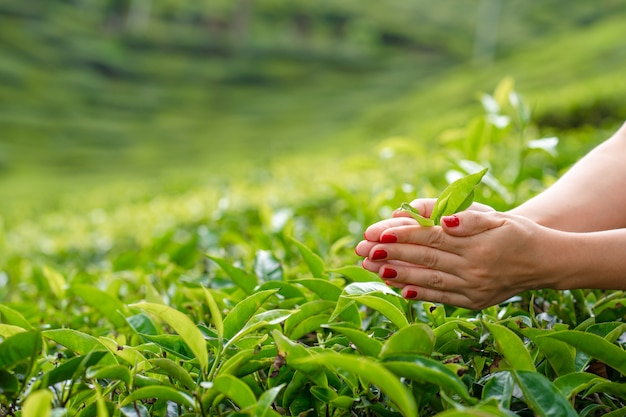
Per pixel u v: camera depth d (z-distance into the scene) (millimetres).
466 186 1318
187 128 27250
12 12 35281
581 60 21688
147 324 1538
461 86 23312
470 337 1380
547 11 47625
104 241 4406
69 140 24000
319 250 2375
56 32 35031
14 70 29578
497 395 1146
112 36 37812
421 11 48469
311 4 46781
